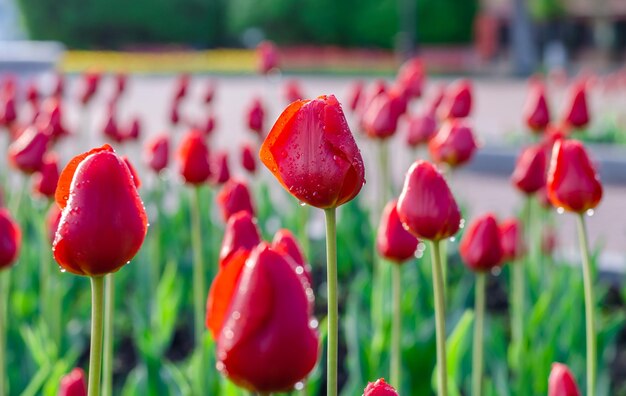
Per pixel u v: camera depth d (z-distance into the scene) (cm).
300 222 575
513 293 539
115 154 161
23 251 545
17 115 624
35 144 423
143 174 782
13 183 788
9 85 661
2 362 309
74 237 158
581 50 5091
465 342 427
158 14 5869
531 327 480
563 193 274
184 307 610
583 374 441
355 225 693
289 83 755
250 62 4859
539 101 555
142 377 396
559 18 5050
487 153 1416
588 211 279
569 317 476
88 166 159
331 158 170
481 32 4641
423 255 571
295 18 5559
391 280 495
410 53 4541
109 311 294
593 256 584
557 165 275
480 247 325
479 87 3272
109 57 4881
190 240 692
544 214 543
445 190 224
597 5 4966
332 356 173
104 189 159
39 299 541
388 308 479
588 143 1462
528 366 448
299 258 206
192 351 563
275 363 125
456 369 381
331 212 174
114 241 159
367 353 429
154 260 536
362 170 173
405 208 228
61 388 242
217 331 129
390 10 5344
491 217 324
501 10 4941
